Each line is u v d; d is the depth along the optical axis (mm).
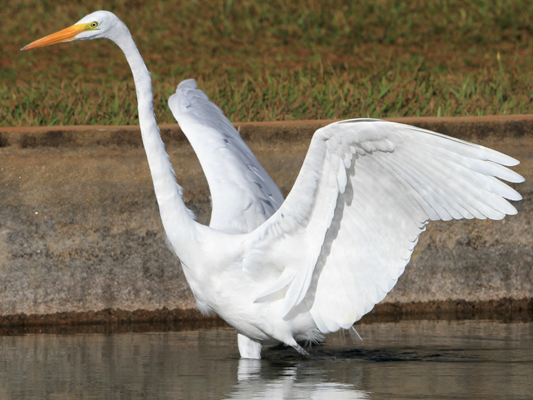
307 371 7715
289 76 18953
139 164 11477
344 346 8938
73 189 11227
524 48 24906
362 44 25484
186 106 10164
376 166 7297
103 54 24719
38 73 22250
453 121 11883
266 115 14664
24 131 11266
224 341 9344
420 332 9711
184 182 11570
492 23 27281
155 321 11039
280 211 7684
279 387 6996
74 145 11391
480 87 16438
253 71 21641
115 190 11305
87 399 6633
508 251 11812
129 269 11164
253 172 9578
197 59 23938
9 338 9625
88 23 8156
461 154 6984
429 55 24109
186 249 8359
